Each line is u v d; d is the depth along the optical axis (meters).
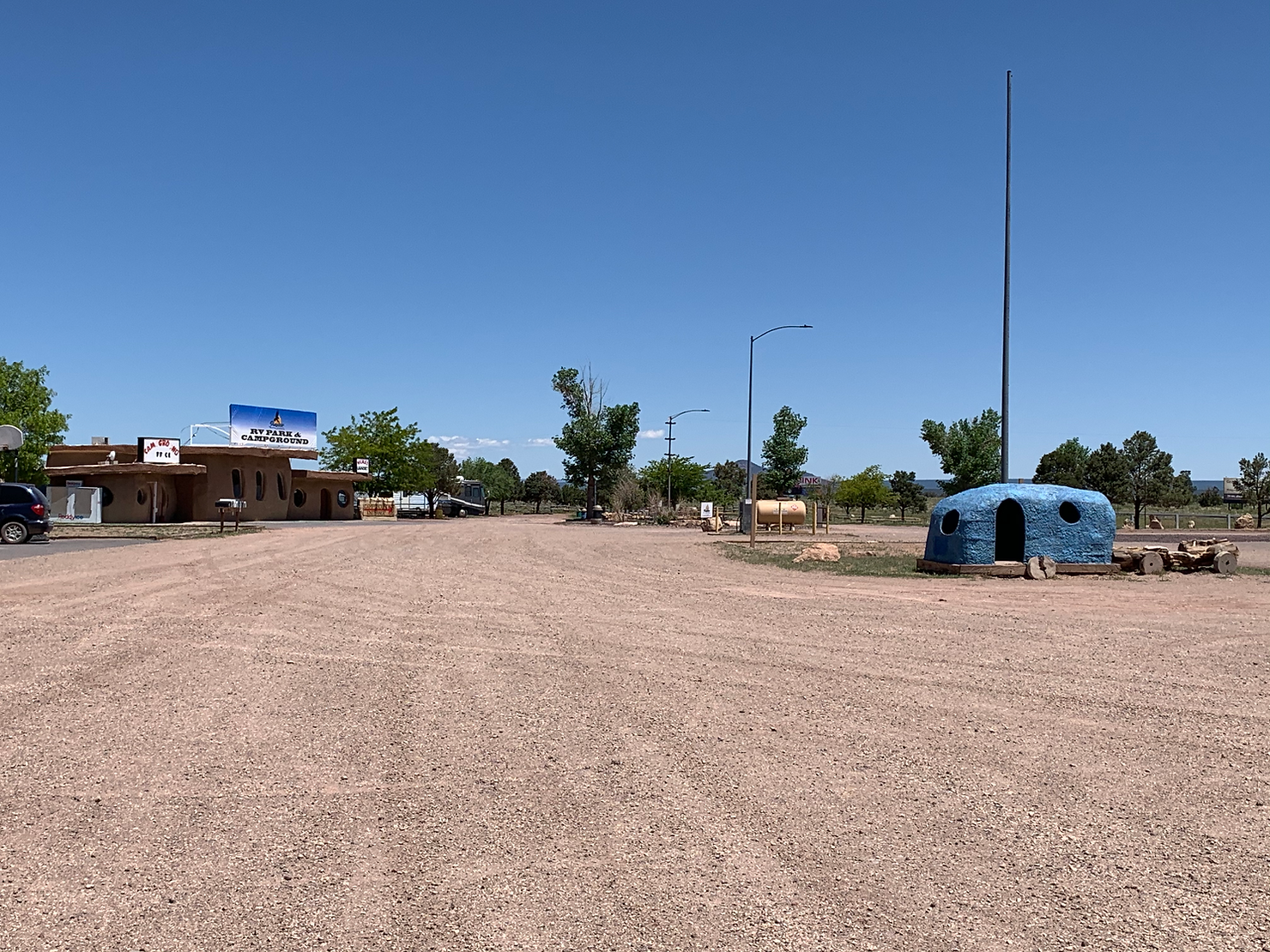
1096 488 57.72
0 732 6.55
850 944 3.59
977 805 5.16
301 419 57.38
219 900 3.93
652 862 4.35
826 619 12.77
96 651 9.66
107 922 3.73
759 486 68.75
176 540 30.30
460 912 3.84
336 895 3.97
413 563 21.27
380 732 6.63
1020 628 12.05
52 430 60.75
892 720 7.09
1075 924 3.77
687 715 7.18
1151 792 5.39
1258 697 7.91
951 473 57.03
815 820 4.91
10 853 4.41
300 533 35.78
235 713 7.14
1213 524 54.50
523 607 13.66
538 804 5.14
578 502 98.75
